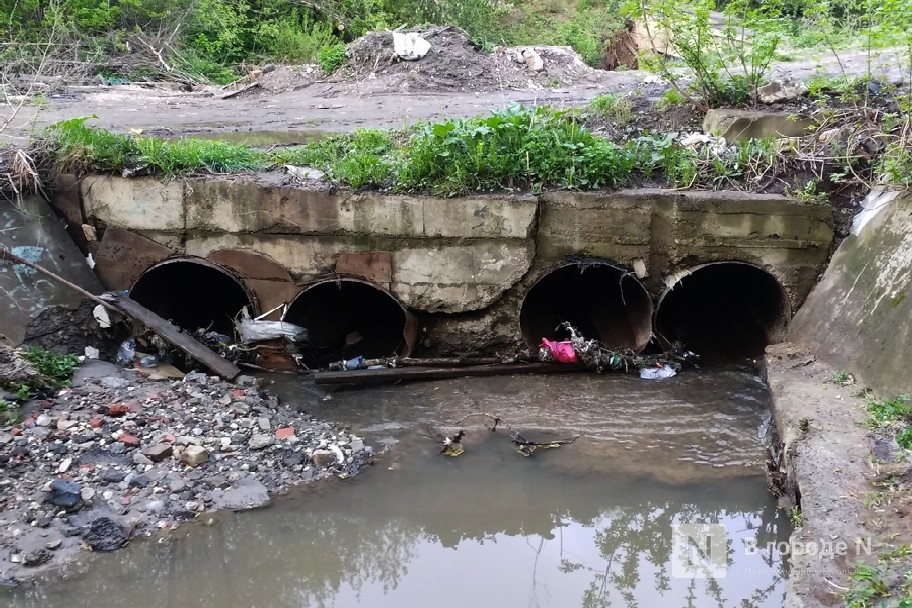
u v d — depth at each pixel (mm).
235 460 5789
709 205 7379
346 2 20297
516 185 7559
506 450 6191
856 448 5004
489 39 21703
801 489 4688
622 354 7449
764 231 7430
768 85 8773
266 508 5375
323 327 8250
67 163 7637
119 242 7762
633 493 5609
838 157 7609
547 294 8586
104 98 13484
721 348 7973
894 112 7992
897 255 6398
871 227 7031
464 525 5289
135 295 7598
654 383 7219
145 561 4801
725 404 6793
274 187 7477
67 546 4828
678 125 8914
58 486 5117
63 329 7074
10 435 5652
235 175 7691
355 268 7637
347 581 4738
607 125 8977
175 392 6555
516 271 7531
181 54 17172
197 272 8555
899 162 6977
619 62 23516
